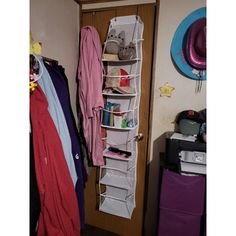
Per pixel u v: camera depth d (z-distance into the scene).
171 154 1.16
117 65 1.55
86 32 1.43
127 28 1.46
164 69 1.45
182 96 1.44
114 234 1.71
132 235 1.68
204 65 1.31
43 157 0.90
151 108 1.50
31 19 1.08
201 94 1.40
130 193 1.61
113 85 1.44
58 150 0.96
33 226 0.88
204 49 1.23
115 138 1.63
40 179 0.88
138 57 1.43
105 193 1.71
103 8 1.53
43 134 0.91
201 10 1.31
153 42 1.44
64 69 1.39
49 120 0.94
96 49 1.41
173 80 1.44
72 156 1.18
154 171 1.57
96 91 1.40
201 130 1.21
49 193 0.91
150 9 1.42
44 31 1.19
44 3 1.18
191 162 1.15
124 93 1.43
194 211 1.13
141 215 1.64
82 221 1.30
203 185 1.10
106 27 1.55
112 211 1.57
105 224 1.76
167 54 1.43
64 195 0.97
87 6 1.58
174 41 1.38
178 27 1.37
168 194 1.15
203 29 1.22
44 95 0.95
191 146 1.13
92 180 1.74
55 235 0.92
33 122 0.88
